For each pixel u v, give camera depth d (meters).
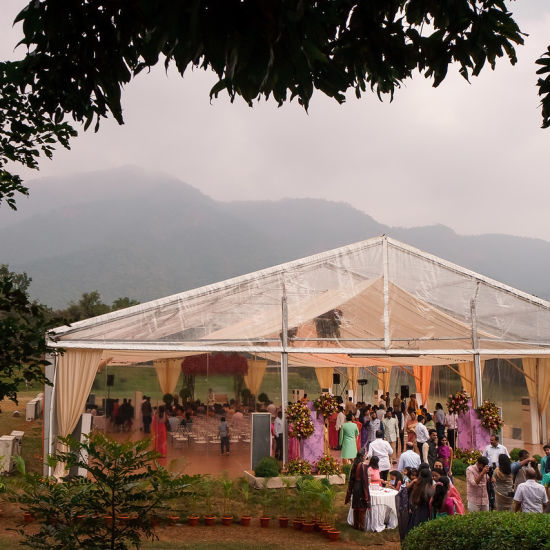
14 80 4.58
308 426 15.65
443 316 18.53
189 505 12.12
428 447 14.37
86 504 5.86
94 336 15.40
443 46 3.78
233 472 15.55
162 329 15.99
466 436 17.78
